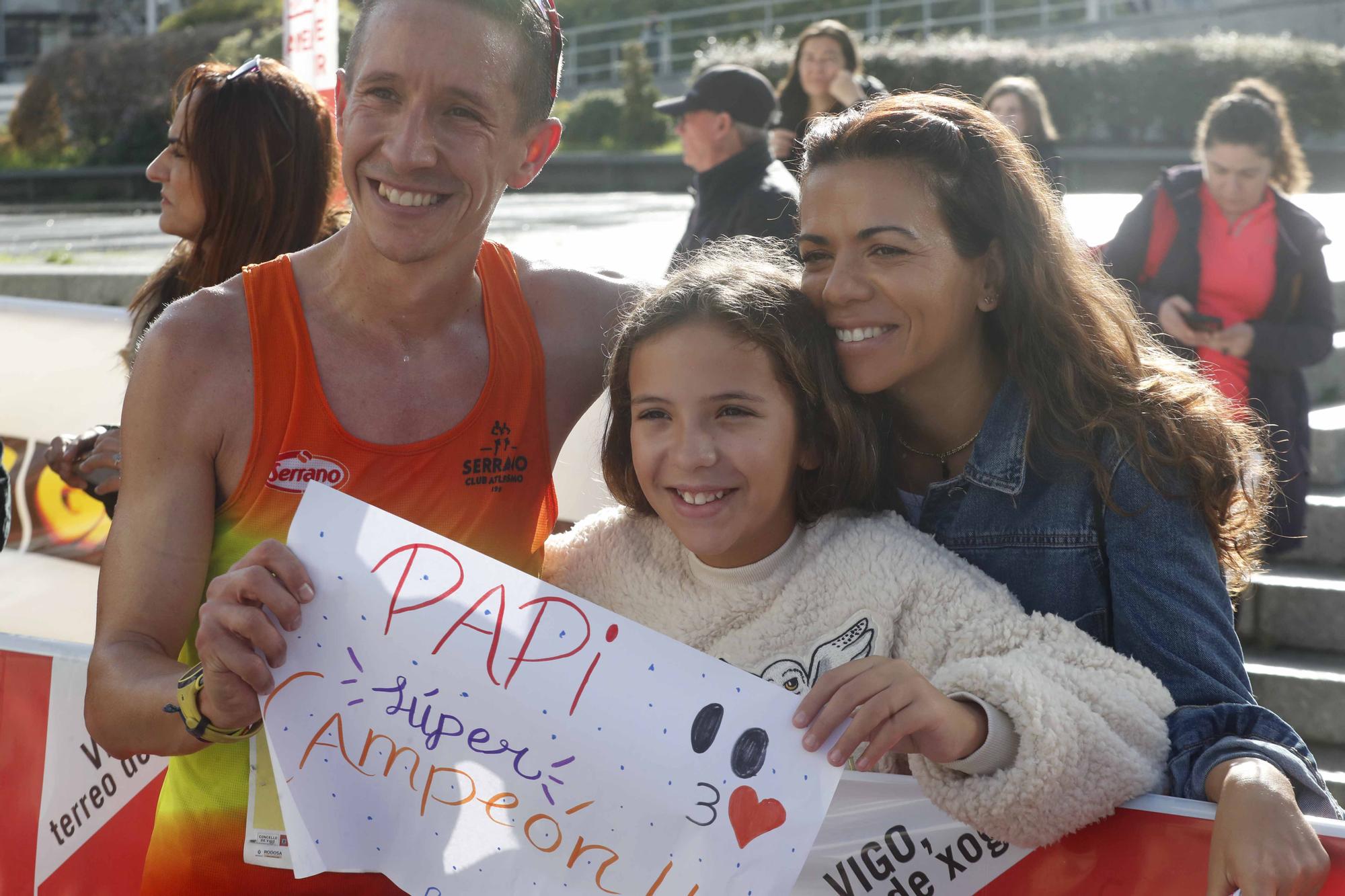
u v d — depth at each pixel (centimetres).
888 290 169
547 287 190
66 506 332
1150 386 173
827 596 174
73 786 212
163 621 160
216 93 252
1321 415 505
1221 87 1806
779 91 514
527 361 181
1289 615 421
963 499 182
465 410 176
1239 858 136
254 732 152
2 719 215
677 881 147
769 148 446
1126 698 152
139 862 209
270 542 148
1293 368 384
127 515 163
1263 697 396
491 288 182
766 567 177
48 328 329
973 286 177
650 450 170
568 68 2816
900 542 173
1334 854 140
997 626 162
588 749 151
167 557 161
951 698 147
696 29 2802
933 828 162
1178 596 161
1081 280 180
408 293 170
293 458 168
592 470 263
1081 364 175
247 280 171
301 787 150
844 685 142
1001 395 180
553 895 151
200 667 145
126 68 2500
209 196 254
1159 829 150
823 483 176
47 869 215
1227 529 177
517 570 155
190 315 166
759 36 2509
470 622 153
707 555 172
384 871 153
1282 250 385
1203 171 393
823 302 174
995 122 179
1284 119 398
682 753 148
